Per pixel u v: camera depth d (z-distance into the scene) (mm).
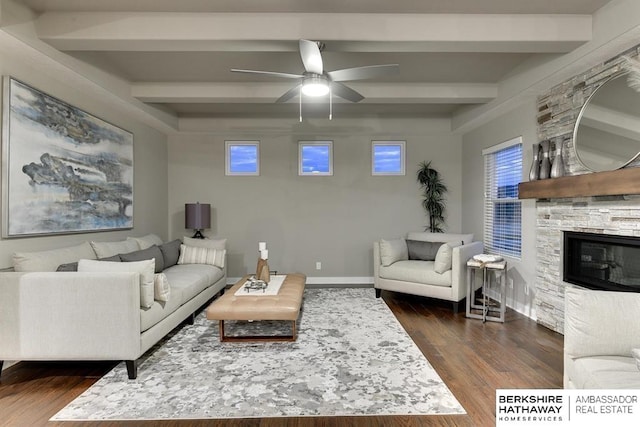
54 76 3344
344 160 6078
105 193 4148
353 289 5551
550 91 3721
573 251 3438
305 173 6062
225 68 3906
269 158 6043
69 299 2559
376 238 6094
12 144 2855
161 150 5738
